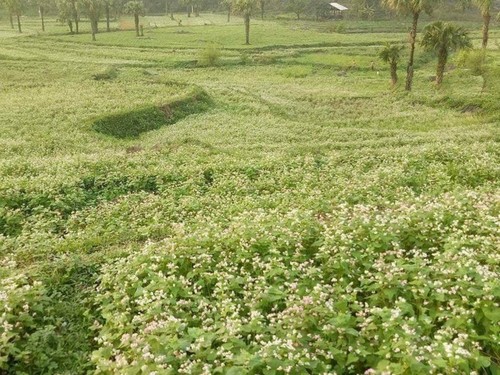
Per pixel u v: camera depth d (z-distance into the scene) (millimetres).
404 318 8945
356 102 51531
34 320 10438
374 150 28000
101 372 8234
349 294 10000
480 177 19953
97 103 45906
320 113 48094
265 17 159125
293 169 23672
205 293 11078
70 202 19953
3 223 17844
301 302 9273
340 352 7988
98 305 11398
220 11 185250
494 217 12406
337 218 13797
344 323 8500
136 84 58375
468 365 7285
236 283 10773
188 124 43312
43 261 13867
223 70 76375
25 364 9125
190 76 71125
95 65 71062
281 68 77625
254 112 47969
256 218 14648
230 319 9008
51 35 112000
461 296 8906
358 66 75312
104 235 16422
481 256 10367
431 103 48344
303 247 12195
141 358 7906
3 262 13508
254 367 7562
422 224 12461
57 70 65562
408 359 7141
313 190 19609
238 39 105062
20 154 30344
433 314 8844
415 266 9969
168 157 27969
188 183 21984
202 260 11766
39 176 22094
